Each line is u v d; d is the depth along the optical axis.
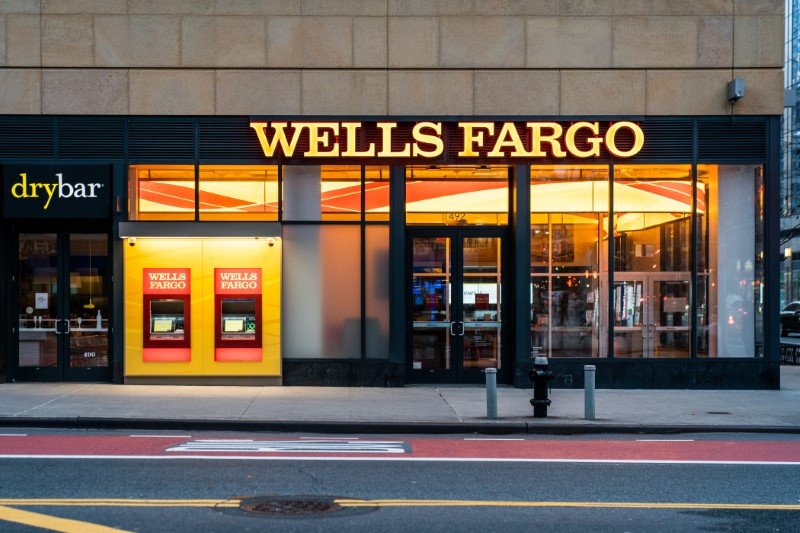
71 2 15.04
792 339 33.47
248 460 9.14
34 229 15.48
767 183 15.41
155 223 14.92
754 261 15.63
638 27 15.29
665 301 15.56
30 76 15.04
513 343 15.59
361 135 15.15
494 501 7.37
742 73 15.35
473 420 11.68
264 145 14.94
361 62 15.16
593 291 15.55
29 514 6.71
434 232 15.72
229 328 15.18
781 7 15.35
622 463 9.23
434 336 15.80
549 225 15.51
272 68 15.13
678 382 15.45
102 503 7.10
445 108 15.20
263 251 15.20
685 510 7.14
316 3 15.15
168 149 15.14
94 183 15.03
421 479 8.27
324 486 7.89
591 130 15.23
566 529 6.49
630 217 15.51
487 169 15.76
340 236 15.30
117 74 15.09
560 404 13.39
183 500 7.24
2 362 15.19
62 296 15.43
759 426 11.52
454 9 15.23
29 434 10.83
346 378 15.24
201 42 15.11
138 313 15.13
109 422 11.38
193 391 14.38
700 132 15.37
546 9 15.25
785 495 7.73
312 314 15.25
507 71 15.24
